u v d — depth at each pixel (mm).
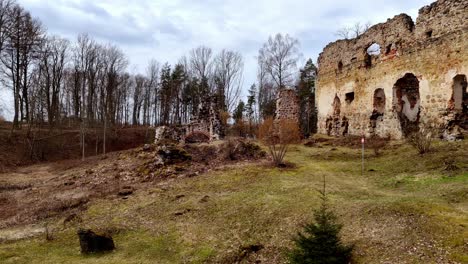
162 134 27031
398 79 19750
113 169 17875
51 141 33656
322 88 28719
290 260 6383
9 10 32750
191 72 49031
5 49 32688
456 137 15430
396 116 19906
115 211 11562
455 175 10789
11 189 16688
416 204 8281
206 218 10148
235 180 13727
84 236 8633
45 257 8328
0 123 38406
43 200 13914
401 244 6738
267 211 9859
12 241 9570
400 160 14352
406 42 19281
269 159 17359
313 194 10805
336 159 17078
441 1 17000
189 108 51156
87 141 36562
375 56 22047
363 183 12281
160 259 8008
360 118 23234
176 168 16172
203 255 8047
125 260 7977
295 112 26266
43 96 39281
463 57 15500
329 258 6062
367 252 6738
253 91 51906
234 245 8375
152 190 13383
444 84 16453
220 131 26250
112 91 41656
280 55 42844
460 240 6410
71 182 16406
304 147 21484
